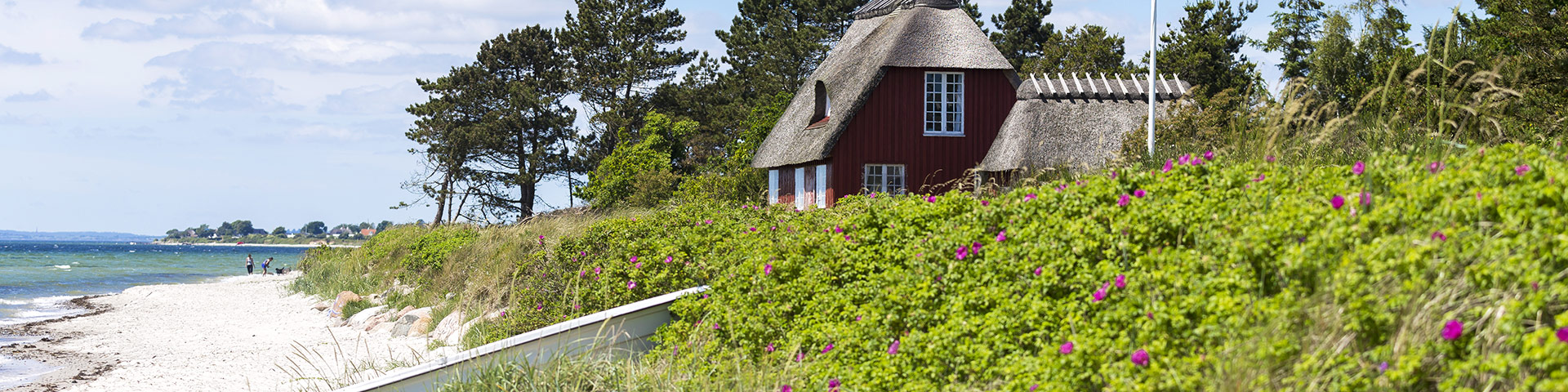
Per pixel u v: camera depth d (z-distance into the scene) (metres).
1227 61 39.41
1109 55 39.00
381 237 30.25
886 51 20.97
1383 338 3.72
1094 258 5.23
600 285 9.98
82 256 83.69
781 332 6.89
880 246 7.04
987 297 5.34
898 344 5.59
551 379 6.74
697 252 9.69
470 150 49.88
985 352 4.99
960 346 5.17
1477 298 3.54
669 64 51.03
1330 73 19.55
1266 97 7.46
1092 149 19.27
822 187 21.78
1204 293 4.32
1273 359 3.78
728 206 12.47
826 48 45.91
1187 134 15.33
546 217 21.64
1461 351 3.51
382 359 11.80
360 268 26.12
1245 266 4.32
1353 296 3.74
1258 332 3.88
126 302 26.16
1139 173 6.18
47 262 63.44
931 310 5.77
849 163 20.80
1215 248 4.56
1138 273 4.70
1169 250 4.73
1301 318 3.91
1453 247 3.65
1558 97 12.48
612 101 50.31
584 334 7.75
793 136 24.03
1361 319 3.71
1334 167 5.32
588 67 50.94
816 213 10.01
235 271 53.06
